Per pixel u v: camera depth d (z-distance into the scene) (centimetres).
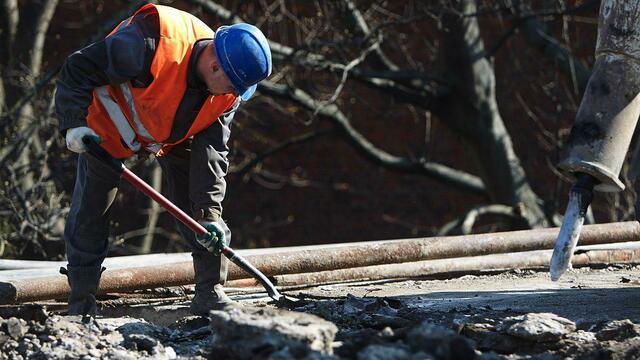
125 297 923
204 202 739
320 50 2083
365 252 1018
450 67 2086
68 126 679
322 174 2614
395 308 817
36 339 659
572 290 907
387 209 2603
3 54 1961
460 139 2153
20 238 1758
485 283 993
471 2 1973
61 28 2391
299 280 994
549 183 2377
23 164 1817
